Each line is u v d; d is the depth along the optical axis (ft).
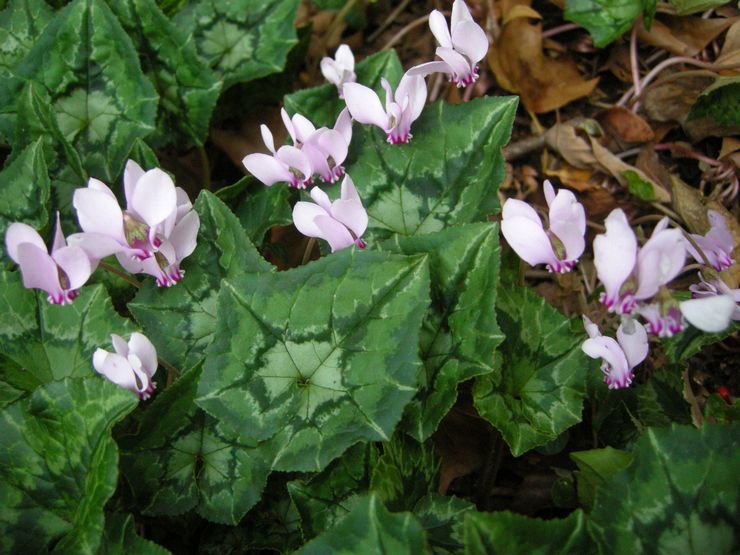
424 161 0.89
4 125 0.97
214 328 0.83
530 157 1.12
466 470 0.92
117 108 0.98
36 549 0.74
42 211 0.88
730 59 1.06
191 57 1.01
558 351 0.85
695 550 0.67
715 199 1.02
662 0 1.11
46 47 0.96
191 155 1.17
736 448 0.69
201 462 0.82
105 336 0.82
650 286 0.62
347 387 0.75
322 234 0.75
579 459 0.77
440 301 0.80
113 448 0.68
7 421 0.76
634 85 1.11
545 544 0.64
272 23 1.10
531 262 0.71
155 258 0.76
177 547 0.89
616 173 1.05
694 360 0.98
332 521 0.78
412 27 1.23
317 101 0.96
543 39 1.15
